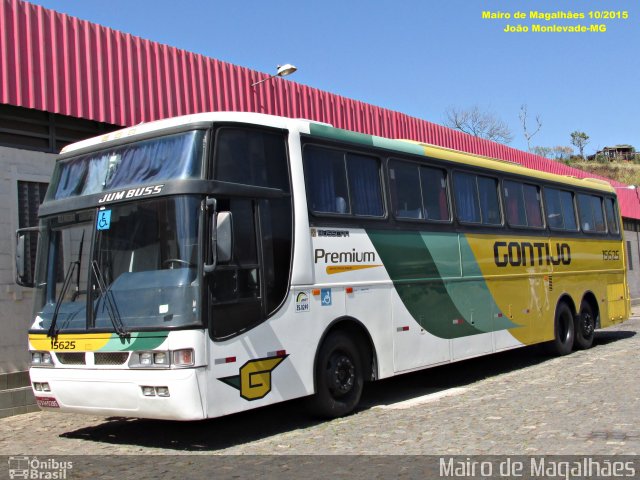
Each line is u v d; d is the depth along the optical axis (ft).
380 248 30.12
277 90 46.37
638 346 49.93
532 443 22.07
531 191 43.47
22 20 32.37
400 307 30.86
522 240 41.32
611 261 53.31
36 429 28.02
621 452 20.54
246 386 23.13
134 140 25.05
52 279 25.22
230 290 23.08
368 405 30.73
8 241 31.78
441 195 35.06
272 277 24.72
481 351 36.35
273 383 24.20
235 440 24.73
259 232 24.52
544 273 43.42
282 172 26.08
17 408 30.94
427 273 32.83
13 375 31.30
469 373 40.37
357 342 29.04
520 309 40.37
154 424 28.25
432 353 32.63
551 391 31.99
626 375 35.76
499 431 23.95
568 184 48.24
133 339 22.25
